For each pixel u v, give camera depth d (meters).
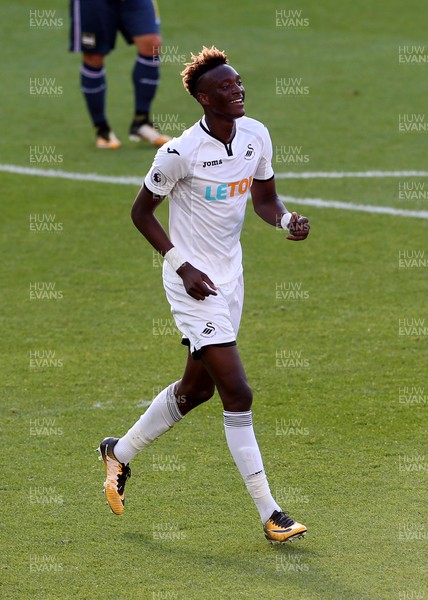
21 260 31.86
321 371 23.55
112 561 15.92
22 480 18.69
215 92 16.09
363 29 62.34
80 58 57.38
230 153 16.45
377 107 47.59
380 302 27.92
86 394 22.56
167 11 66.06
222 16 65.00
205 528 16.97
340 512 17.33
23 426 20.98
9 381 23.28
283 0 68.44
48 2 67.69
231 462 19.38
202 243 16.81
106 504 17.84
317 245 32.56
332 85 51.34
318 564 15.71
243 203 16.91
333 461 19.27
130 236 33.94
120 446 17.45
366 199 36.44
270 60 56.00
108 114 47.72
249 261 31.38
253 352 24.72
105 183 38.72
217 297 16.70
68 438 20.45
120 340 25.81
